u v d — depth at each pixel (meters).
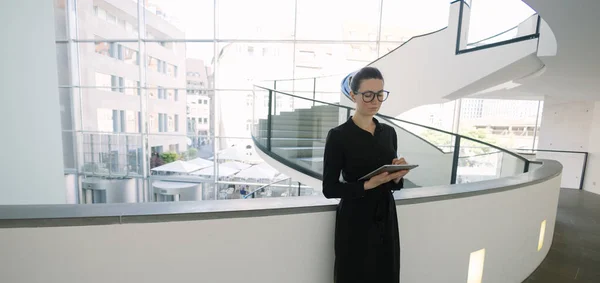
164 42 7.37
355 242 0.99
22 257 0.81
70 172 8.03
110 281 0.87
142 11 7.24
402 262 1.28
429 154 3.20
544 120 6.64
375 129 1.02
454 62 4.03
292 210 1.02
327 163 0.96
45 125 2.61
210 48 7.32
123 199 8.12
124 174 8.01
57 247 0.82
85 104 7.77
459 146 2.95
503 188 1.67
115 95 7.67
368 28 7.02
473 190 1.49
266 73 7.39
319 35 7.13
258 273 1.01
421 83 4.43
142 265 0.89
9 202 2.30
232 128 7.68
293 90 7.09
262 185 7.84
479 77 3.74
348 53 7.18
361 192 0.89
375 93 0.93
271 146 4.33
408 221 1.27
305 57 7.28
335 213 1.10
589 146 5.80
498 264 1.78
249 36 7.23
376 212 1.00
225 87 7.50
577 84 4.04
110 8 7.26
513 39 3.31
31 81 2.46
